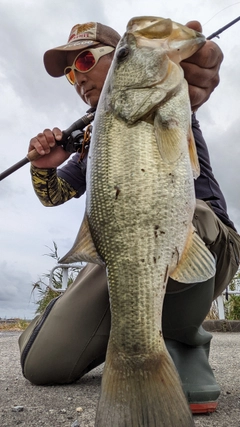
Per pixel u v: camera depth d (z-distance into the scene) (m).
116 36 3.72
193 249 2.11
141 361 1.88
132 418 1.69
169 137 2.10
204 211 2.41
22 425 2.00
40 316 3.05
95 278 2.86
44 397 2.52
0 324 9.59
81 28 3.63
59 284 7.89
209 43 2.29
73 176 3.66
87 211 2.18
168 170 2.06
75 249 2.19
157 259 2.00
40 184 3.35
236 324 7.86
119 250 2.02
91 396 2.54
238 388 2.73
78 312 2.80
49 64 3.77
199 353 2.37
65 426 1.98
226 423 1.97
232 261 2.63
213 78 2.39
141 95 2.16
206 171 2.80
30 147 3.23
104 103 2.28
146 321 1.94
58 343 2.79
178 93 2.19
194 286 2.25
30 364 2.83
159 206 2.03
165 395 1.75
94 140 2.23
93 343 2.78
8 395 2.58
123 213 2.03
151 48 2.22
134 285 1.98
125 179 2.06
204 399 2.11
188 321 2.32
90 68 3.51
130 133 2.12
